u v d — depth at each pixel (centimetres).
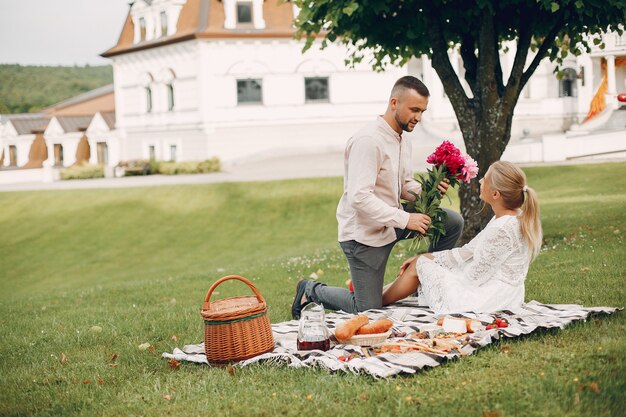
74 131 5331
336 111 4100
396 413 405
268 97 4038
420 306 635
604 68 3797
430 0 1073
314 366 495
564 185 2297
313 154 4053
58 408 473
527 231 573
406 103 609
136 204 3077
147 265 2314
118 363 576
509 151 2923
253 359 517
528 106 3897
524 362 468
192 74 4038
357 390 441
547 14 1067
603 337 508
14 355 644
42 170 4512
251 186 3100
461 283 594
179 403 459
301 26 1134
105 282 2100
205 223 2742
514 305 586
